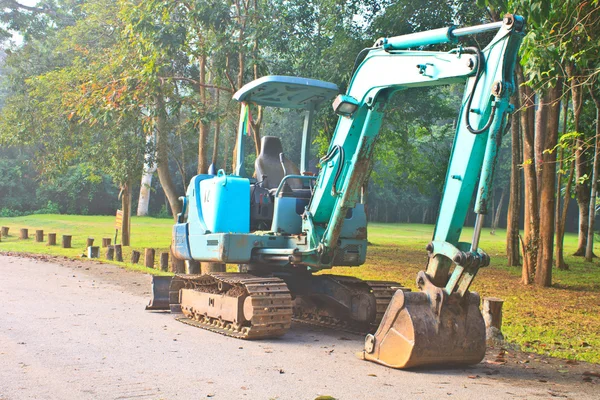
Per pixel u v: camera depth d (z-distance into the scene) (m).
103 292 13.38
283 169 10.27
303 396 5.93
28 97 26.16
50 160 25.55
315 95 10.02
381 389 6.30
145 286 14.70
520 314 12.88
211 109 21.30
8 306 10.84
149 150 24.45
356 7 22.06
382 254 27.19
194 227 10.17
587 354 8.81
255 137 21.00
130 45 18.73
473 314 7.42
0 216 54.41
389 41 7.86
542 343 9.63
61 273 16.75
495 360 8.06
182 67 23.69
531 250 18.94
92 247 22.09
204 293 9.94
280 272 10.15
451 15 21.09
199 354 7.68
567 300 15.40
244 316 8.96
